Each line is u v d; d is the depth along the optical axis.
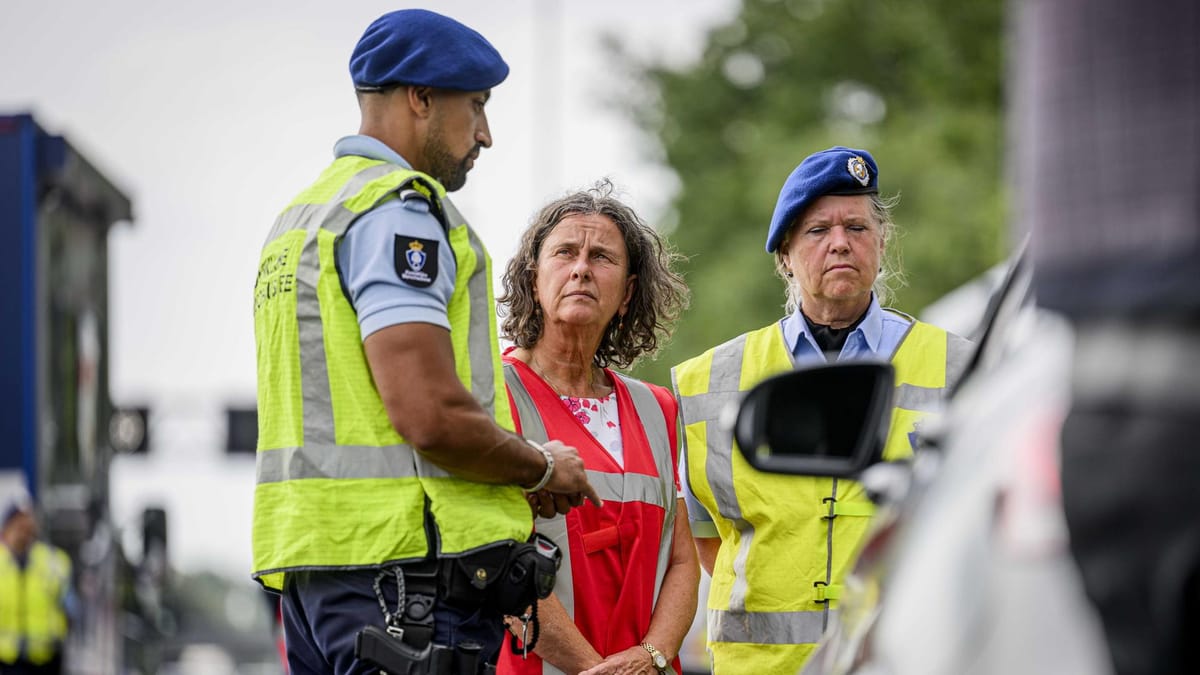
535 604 7.18
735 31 77.31
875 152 57.56
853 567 5.40
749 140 72.44
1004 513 4.12
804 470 5.62
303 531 6.86
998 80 65.94
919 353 9.08
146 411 39.62
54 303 20.81
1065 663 3.84
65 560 21.91
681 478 9.42
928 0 70.19
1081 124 4.23
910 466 5.32
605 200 9.41
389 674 6.73
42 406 19.98
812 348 9.23
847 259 9.02
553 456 7.17
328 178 7.29
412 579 6.86
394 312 6.74
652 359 9.88
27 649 21.55
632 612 8.87
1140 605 3.81
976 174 56.75
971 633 4.04
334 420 6.90
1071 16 4.27
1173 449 3.86
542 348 9.36
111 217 23.64
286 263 7.10
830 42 73.31
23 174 19.91
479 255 7.21
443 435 6.70
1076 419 4.09
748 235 61.38
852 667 4.76
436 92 7.35
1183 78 4.07
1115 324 4.11
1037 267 4.36
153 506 24.50
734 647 8.88
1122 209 4.14
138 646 24.83
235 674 63.12
